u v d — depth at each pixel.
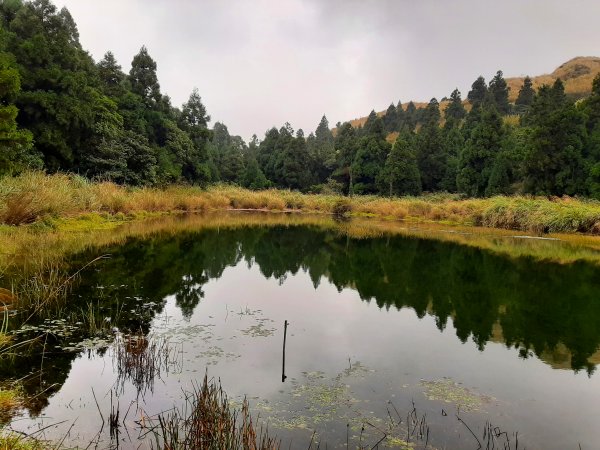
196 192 29.88
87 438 3.34
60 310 6.43
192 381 4.45
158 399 4.04
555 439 3.62
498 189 28.19
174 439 3.13
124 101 29.23
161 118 31.48
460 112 66.19
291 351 5.44
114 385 4.28
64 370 4.56
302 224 22.48
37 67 19.36
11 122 13.39
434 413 4.00
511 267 11.28
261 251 13.65
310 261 12.20
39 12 21.05
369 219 26.33
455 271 10.87
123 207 18.56
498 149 30.77
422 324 6.72
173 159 31.53
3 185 11.58
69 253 10.36
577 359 5.38
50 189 13.47
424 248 14.55
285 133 56.75
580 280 9.78
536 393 4.46
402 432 3.65
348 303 7.89
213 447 3.08
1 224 10.97
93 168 23.53
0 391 3.99
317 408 4.02
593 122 26.72
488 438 3.58
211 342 5.62
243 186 45.78
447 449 3.42
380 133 42.34
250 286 8.98
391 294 8.58
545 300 8.20
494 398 4.33
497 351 5.61
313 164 50.38
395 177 35.94
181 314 6.71
